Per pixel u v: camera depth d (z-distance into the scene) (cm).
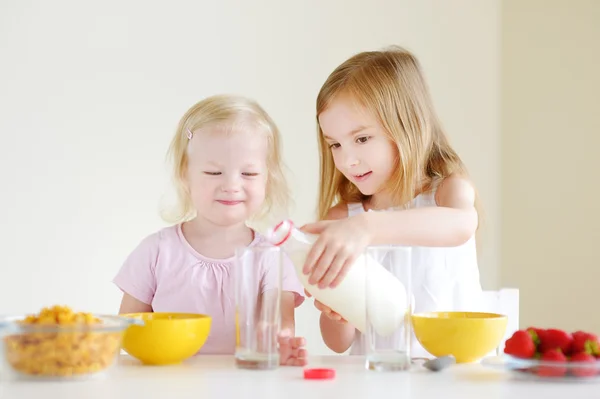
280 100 257
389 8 261
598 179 255
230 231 149
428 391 85
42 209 244
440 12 262
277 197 157
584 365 90
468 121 263
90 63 248
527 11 264
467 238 129
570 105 259
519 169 264
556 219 260
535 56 263
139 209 249
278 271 101
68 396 82
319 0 259
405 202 159
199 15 254
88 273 246
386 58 163
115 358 96
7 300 242
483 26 264
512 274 264
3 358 91
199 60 254
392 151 158
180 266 148
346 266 109
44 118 245
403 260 102
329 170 171
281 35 258
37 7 246
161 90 252
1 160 243
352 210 170
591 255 256
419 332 109
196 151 146
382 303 100
